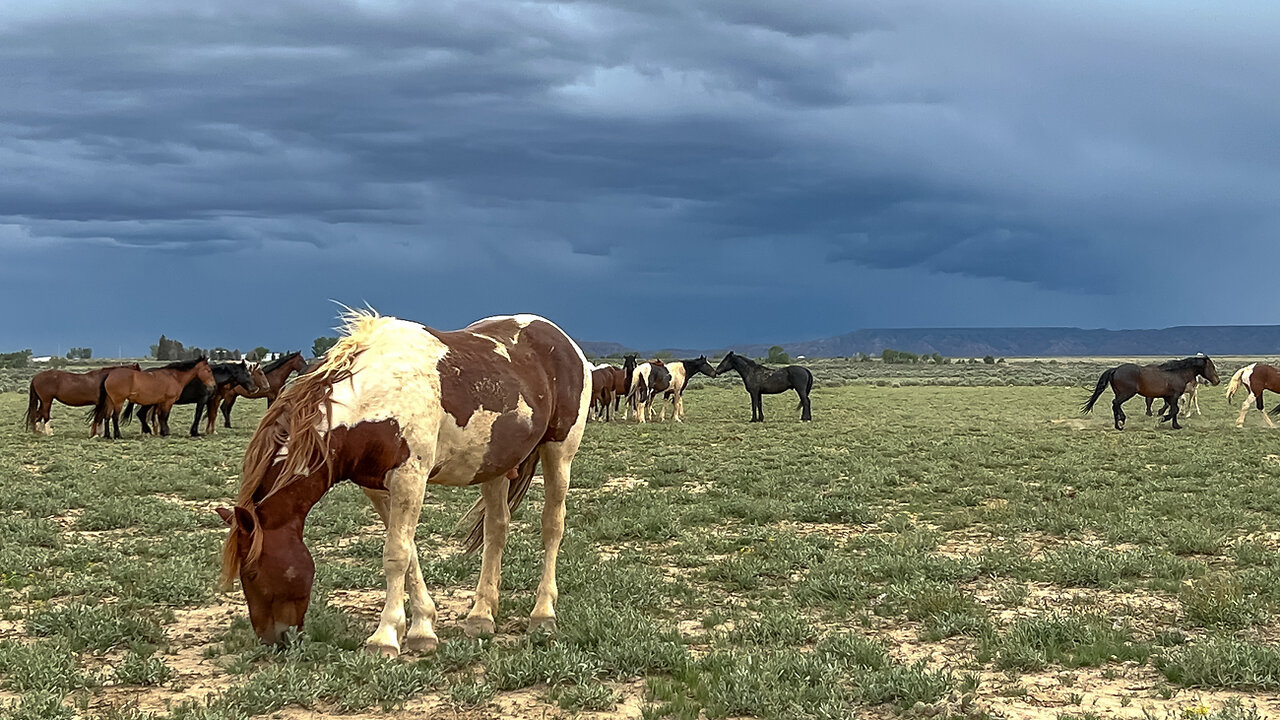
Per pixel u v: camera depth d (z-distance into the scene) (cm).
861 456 2161
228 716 566
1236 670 648
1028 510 1397
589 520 1344
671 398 3700
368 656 660
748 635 761
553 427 814
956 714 587
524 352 794
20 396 5384
